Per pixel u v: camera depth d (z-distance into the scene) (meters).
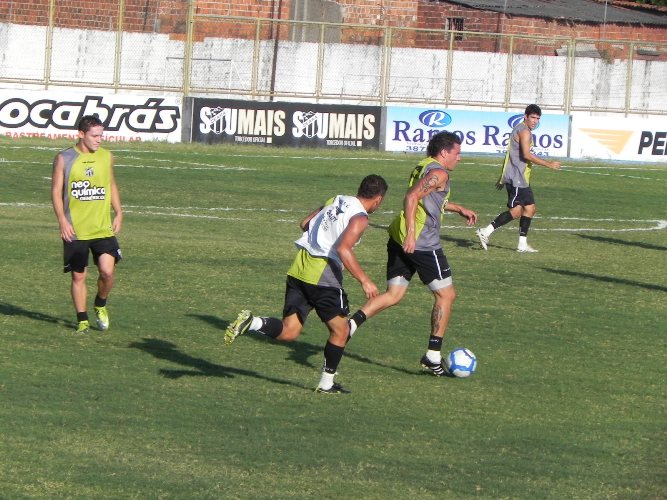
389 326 26.92
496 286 32.84
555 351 25.12
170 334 24.97
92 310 26.97
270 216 46.34
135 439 17.45
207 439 17.62
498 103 85.50
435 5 102.56
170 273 32.19
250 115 76.06
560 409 20.47
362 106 78.06
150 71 84.00
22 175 54.59
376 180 20.33
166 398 19.86
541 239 43.97
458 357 22.36
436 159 23.34
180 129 74.94
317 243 20.23
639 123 83.00
